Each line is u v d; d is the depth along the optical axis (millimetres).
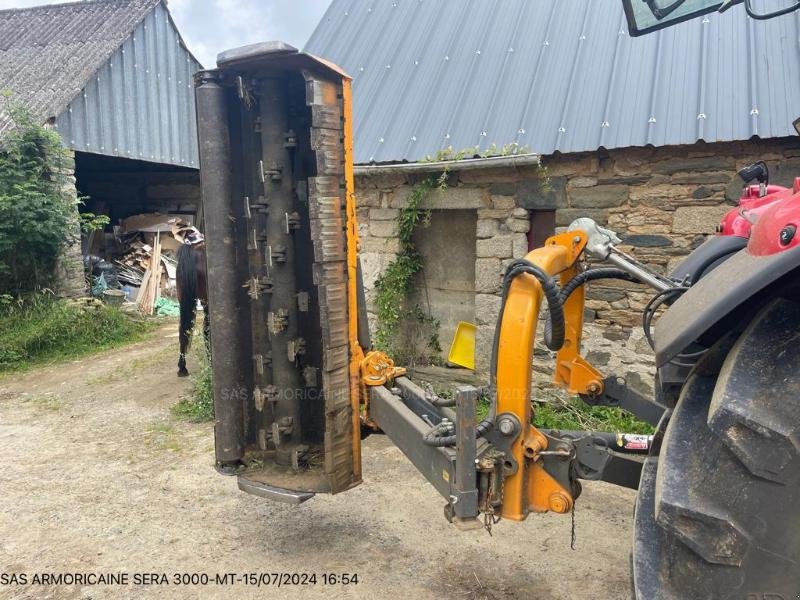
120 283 11852
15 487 4051
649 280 2322
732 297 1424
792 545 1289
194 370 6977
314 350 3020
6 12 12984
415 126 5566
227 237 2850
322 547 3268
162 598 2844
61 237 8688
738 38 4746
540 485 2340
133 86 11094
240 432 2977
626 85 4852
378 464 4344
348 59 6578
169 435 4996
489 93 5484
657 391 2785
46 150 8555
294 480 2855
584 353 4906
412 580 2959
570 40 5516
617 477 2506
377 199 5812
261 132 2822
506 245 5145
